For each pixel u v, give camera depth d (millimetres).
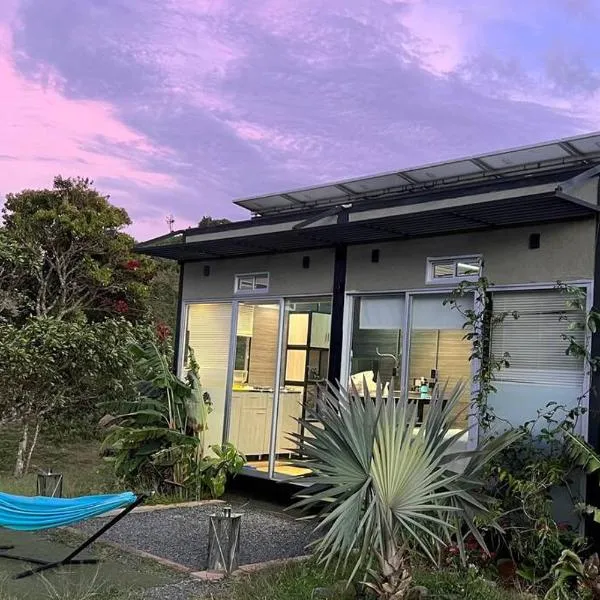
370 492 4457
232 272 9891
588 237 6125
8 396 9734
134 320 15977
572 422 6012
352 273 8188
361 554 4262
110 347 9984
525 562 5672
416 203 7086
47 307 14203
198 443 8758
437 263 7355
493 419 6473
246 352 9539
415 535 4332
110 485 8945
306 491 5062
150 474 8938
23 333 9734
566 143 7246
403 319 7605
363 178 8938
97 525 7008
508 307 6711
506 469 5980
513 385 6602
